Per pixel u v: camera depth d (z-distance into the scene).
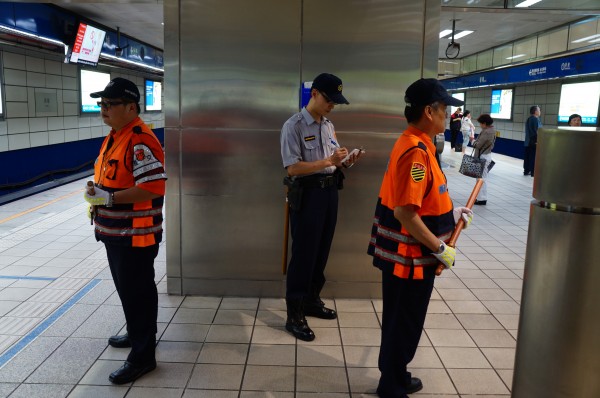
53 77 9.68
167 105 3.89
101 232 2.73
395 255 2.40
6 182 8.23
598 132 1.49
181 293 4.09
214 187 3.96
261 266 4.04
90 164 11.57
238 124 3.90
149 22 10.13
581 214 1.55
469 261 5.23
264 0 3.77
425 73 3.86
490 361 3.10
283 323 3.58
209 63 3.83
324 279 3.71
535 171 1.69
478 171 8.02
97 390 2.72
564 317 1.61
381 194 2.57
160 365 2.99
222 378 2.86
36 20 7.78
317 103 3.24
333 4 3.78
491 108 18.16
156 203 2.76
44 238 5.90
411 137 2.34
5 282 4.40
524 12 5.84
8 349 3.17
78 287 4.28
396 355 2.52
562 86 13.29
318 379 2.86
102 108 2.69
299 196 3.28
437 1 3.79
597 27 9.80
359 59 3.82
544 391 1.69
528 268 1.74
